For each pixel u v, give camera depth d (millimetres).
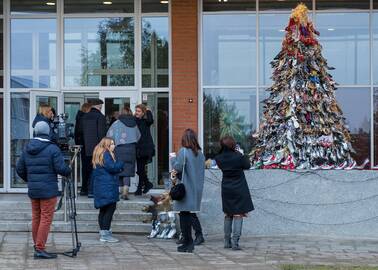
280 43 14578
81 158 13242
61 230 11273
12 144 14812
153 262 8820
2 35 14828
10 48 14867
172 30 14391
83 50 14914
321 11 14578
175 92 14352
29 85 14883
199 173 9648
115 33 14867
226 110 14562
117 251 9648
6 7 14844
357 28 14547
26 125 14852
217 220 11242
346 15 14555
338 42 14562
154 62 14766
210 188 11281
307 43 11484
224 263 8805
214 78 14617
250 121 14539
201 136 14484
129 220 11703
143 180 13359
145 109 13320
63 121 11672
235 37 14648
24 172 8938
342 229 11102
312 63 11508
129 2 14797
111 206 10430
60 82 14852
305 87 11438
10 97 14805
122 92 14781
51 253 9164
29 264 8562
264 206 11195
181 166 9539
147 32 14789
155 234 10992
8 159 14750
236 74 14602
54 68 14891
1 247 9844
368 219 11078
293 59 11477
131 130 12586
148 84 14766
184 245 9680
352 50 14539
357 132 14469
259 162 11570
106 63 14883
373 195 11086
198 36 14430
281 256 9406
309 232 11148
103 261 8836
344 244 10484
